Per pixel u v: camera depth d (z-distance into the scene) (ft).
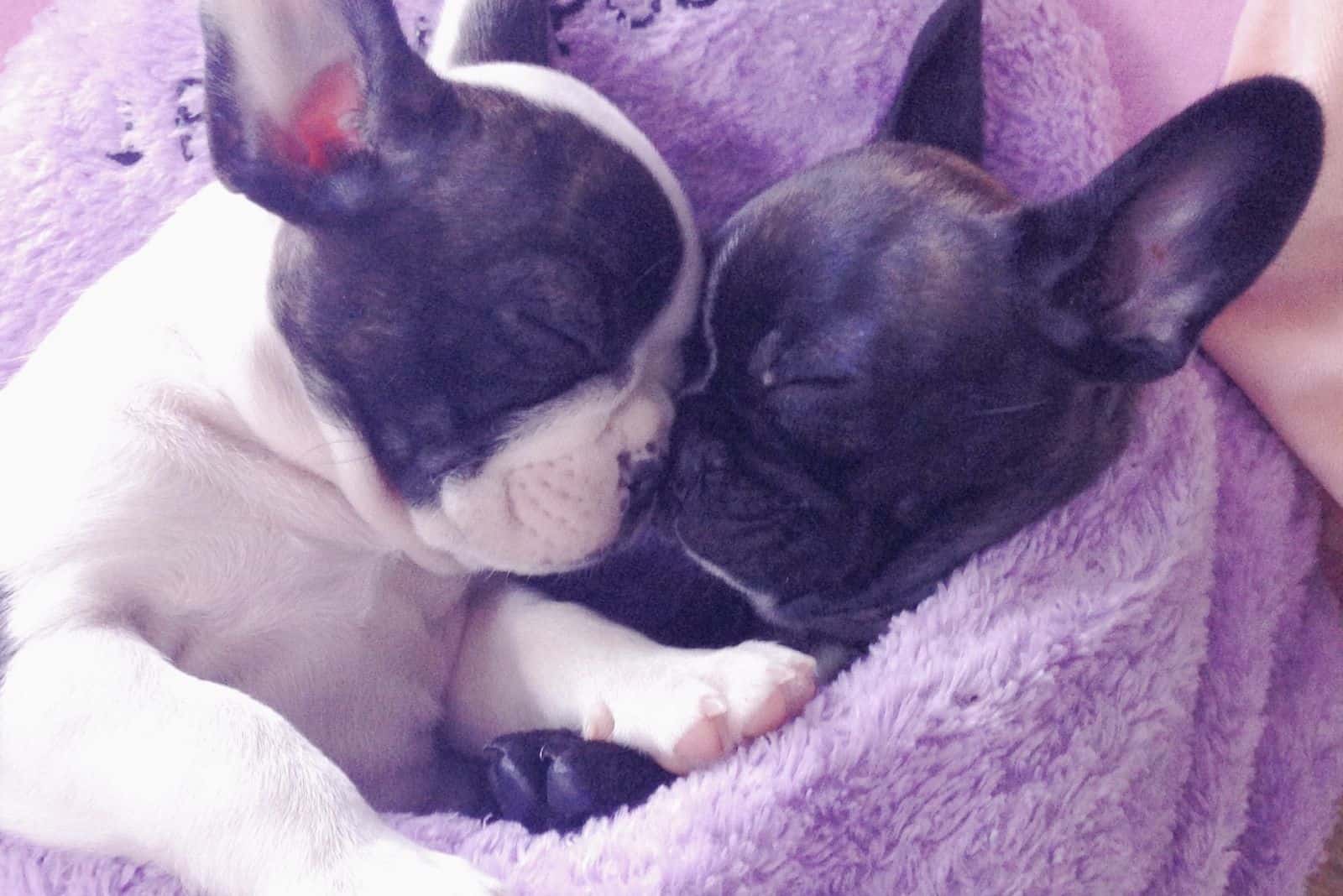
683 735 1.64
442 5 1.94
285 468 1.72
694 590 1.92
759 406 1.68
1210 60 1.92
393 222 1.62
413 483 1.69
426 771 1.86
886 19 1.87
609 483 1.68
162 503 1.68
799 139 1.92
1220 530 1.82
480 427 1.65
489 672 1.83
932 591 1.71
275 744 1.55
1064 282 1.62
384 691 1.82
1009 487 1.67
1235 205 1.56
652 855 1.54
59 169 2.04
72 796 1.56
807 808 1.56
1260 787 1.86
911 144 1.75
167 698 1.57
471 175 1.62
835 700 1.63
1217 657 1.80
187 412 1.71
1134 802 1.66
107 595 1.64
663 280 1.66
